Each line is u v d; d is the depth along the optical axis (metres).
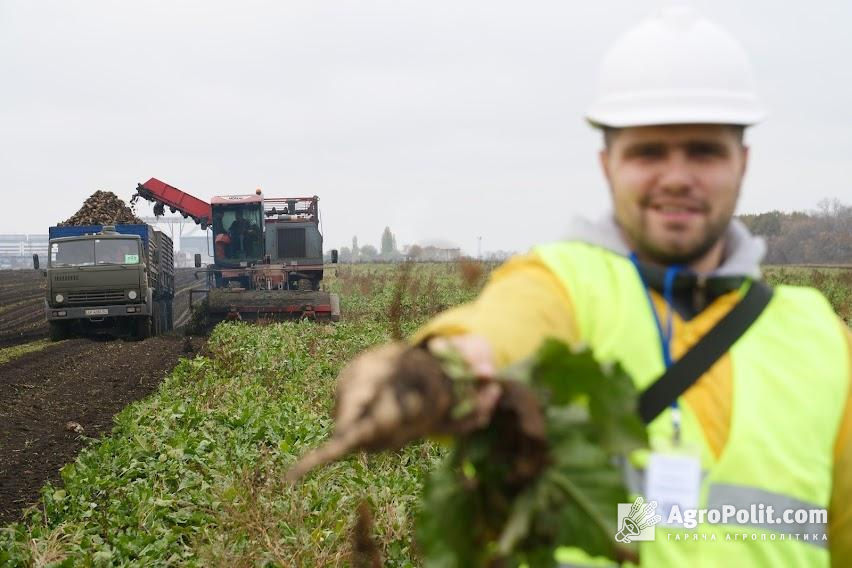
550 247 2.12
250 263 33.47
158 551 7.06
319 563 6.30
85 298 27.36
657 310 2.08
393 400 1.32
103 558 6.98
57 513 8.27
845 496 2.15
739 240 2.17
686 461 1.98
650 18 2.13
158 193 34.34
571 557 1.95
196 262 33.41
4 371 19.69
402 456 9.20
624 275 2.09
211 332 27.11
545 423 1.51
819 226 66.56
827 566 2.06
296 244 33.94
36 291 59.94
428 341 1.59
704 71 2.04
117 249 27.62
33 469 10.81
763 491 2.01
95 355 23.17
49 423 13.68
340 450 1.30
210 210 34.56
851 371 2.15
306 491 7.84
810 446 2.06
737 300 2.12
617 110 2.07
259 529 6.93
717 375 2.06
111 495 8.48
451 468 1.60
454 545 1.56
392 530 6.57
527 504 1.47
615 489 1.48
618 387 1.54
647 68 2.06
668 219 2.06
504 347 1.75
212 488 8.23
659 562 1.97
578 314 2.04
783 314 2.15
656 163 2.07
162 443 10.40
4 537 7.50
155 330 29.75
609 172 2.17
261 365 17.45
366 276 50.91
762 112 2.06
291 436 10.81
